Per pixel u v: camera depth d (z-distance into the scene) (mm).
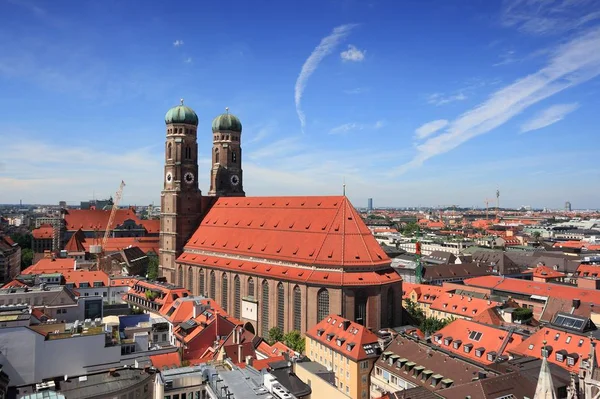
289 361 91625
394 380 94312
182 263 178500
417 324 141875
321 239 138750
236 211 178750
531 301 164500
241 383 66188
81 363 84312
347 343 104438
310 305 130750
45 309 112438
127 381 69375
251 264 151375
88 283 157750
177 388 64812
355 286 126312
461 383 81062
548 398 59531
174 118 188875
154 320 115188
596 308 135125
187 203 188250
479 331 110938
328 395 76438
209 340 112125
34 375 79812
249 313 148875
